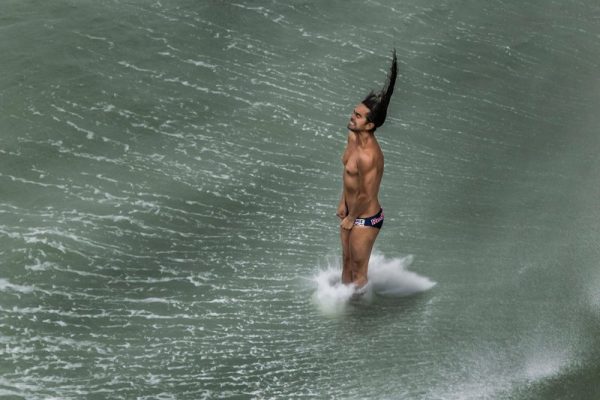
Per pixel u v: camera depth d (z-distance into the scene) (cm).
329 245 4019
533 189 4472
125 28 5831
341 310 3603
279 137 4872
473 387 3164
